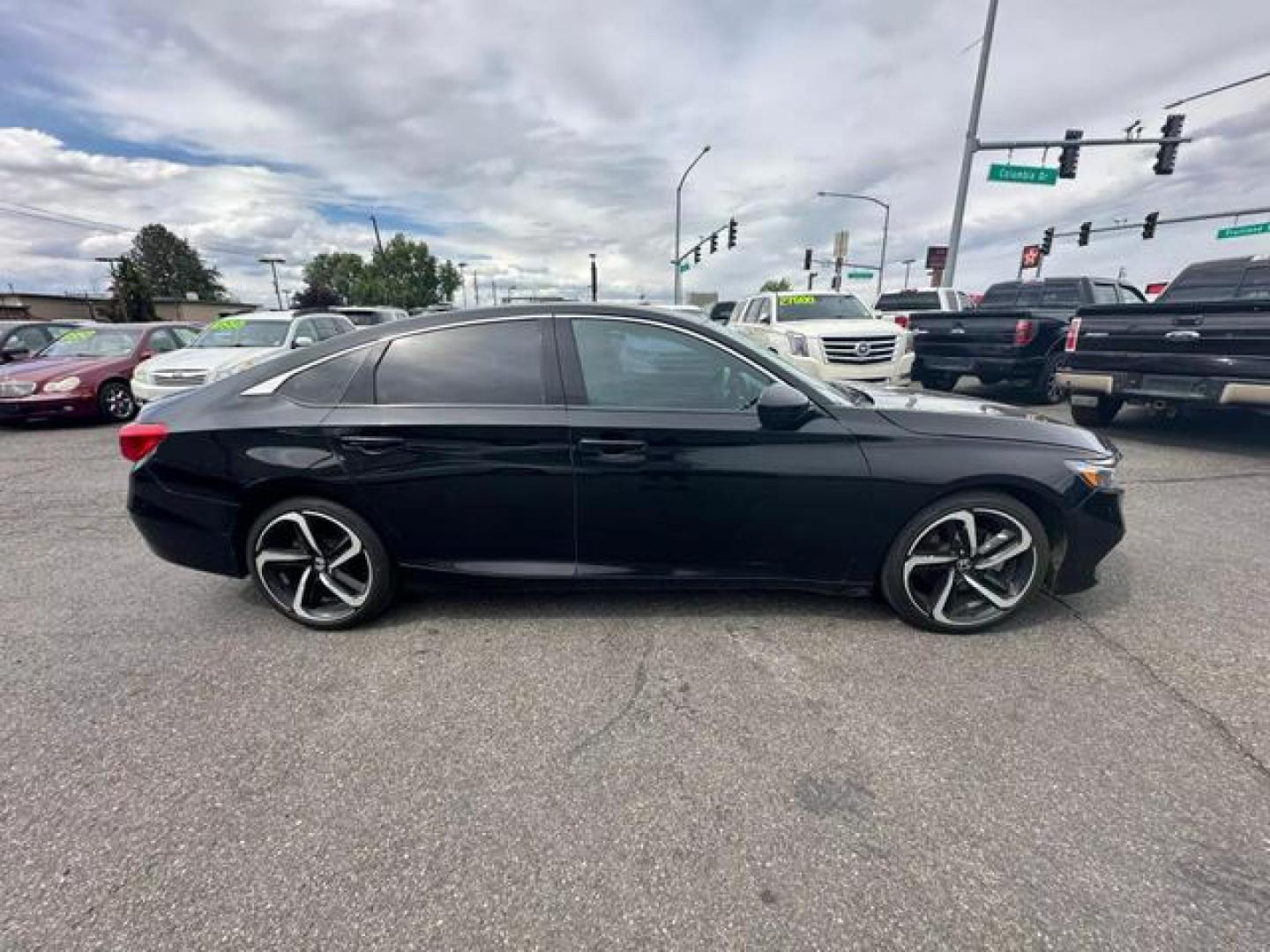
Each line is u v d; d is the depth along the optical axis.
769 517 2.75
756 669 2.59
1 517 4.62
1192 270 8.08
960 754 2.09
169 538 2.87
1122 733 2.18
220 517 2.83
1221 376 5.63
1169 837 1.76
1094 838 1.76
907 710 2.32
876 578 2.89
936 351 9.63
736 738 2.19
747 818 1.85
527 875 1.67
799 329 8.90
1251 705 2.33
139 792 1.96
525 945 1.49
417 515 2.79
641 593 3.23
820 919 1.54
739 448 2.69
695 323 2.82
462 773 2.03
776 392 2.59
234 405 2.82
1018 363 8.53
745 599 3.16
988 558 2.80
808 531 2.77
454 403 2.74
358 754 2.12
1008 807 1.87
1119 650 2.70
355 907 1.58
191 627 2.98
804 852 1.73
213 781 2.00
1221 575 3.42
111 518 4.60
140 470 2.83
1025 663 2.61
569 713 2.33
